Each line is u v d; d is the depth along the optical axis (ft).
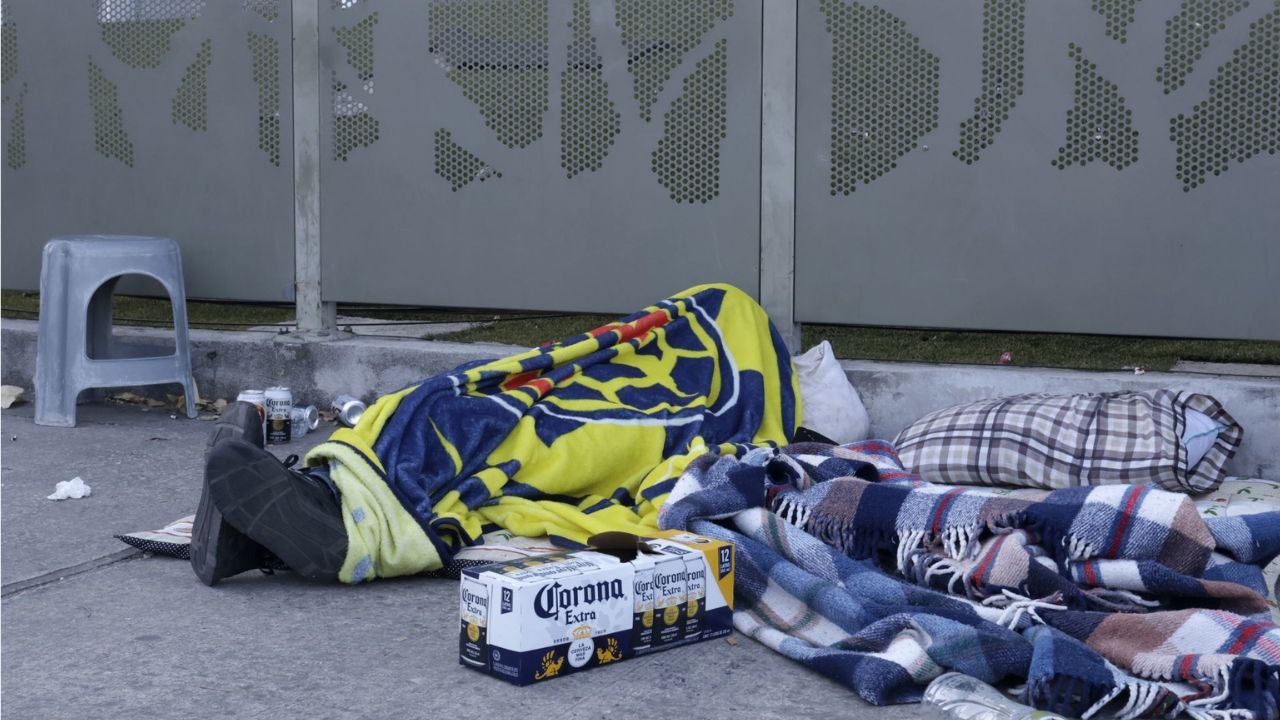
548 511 12.85
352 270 19.56
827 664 9.46
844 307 17.29
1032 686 8.78
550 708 8.96
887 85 16.72
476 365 16.30
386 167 19.16
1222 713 8.43
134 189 20.61
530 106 18.33
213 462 10.70
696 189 17.74
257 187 19.90
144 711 8.82
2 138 21.35
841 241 17.19
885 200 16.92
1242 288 15.57
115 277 19.60
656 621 10.03
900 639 9.44
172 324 24.88
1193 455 14.26
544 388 14.43
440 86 18.74
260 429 12.51
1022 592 10.25
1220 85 15.38
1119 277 16.05
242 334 20.26
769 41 17.17
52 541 12.88
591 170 18.16
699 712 8.93
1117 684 8.71
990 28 16.21
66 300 18.39
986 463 14.67
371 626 10.60
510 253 18.69
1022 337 25.48
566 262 18.43
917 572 10.85
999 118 16.30
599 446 13.88
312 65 19.35
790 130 17.20
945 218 16.69
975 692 9.02
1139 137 15.75
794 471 12.33
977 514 10.90
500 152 18.56
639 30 17.72
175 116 20.24
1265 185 15.34
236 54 19.76
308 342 19.58
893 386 17.04
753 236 17.54
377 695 9.16
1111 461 14.17
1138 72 15.67
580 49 18.01
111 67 20.52
